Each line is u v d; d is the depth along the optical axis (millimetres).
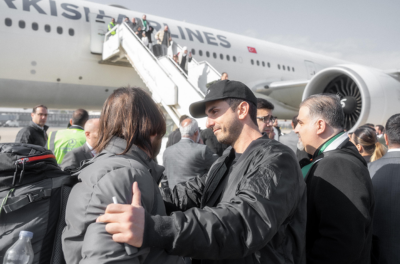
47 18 8008
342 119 1812
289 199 1080
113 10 9500
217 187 1449
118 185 933
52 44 8008
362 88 8016
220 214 972
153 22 10078
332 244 1484
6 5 7500
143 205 964
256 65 12398
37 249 1109
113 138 1137
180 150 3344
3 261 1015
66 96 8742
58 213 1181
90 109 10008
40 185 1175
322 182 1583
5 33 7367
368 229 1595
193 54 10539
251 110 1405
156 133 1210
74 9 8609
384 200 1904
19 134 4688
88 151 3309
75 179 1185
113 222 861
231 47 11805
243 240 968
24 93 8039
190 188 1636
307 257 1590
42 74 8031
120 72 9344
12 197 1096
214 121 1411
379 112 7988
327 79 9211
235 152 1474
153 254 1006
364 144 3225
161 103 7348
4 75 7520
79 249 945
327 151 1712
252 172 1136
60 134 4023
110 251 851
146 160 1135
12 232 1090
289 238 1262
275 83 12273
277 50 13820
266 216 985
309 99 1880
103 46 8633
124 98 1162
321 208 1556
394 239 1841
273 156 1172
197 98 6574
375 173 2020
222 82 1403
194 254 933
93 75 8859
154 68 7297
